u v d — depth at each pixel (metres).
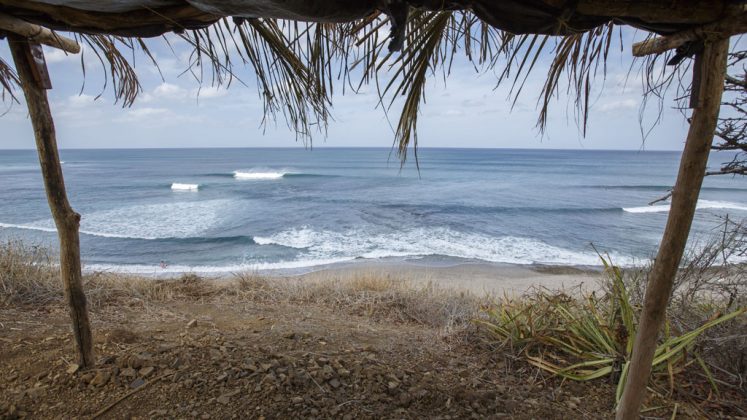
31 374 2.52
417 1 1.32
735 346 3.02
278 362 2.81
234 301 5.31
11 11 1.72
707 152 1.53
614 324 3.33
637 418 1.86
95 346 2.97
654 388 2.80
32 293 4.47
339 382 2.62
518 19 1.35
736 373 2.93
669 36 1.54
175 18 1.65
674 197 1.62
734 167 2.98
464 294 6.86
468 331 3.92
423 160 109.38
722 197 37.38
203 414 2.19
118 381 2.46
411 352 3.36
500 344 3.47
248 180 50.22
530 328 3.42
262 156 125.00
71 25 1.75
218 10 1.41
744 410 2.58
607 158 125.12
